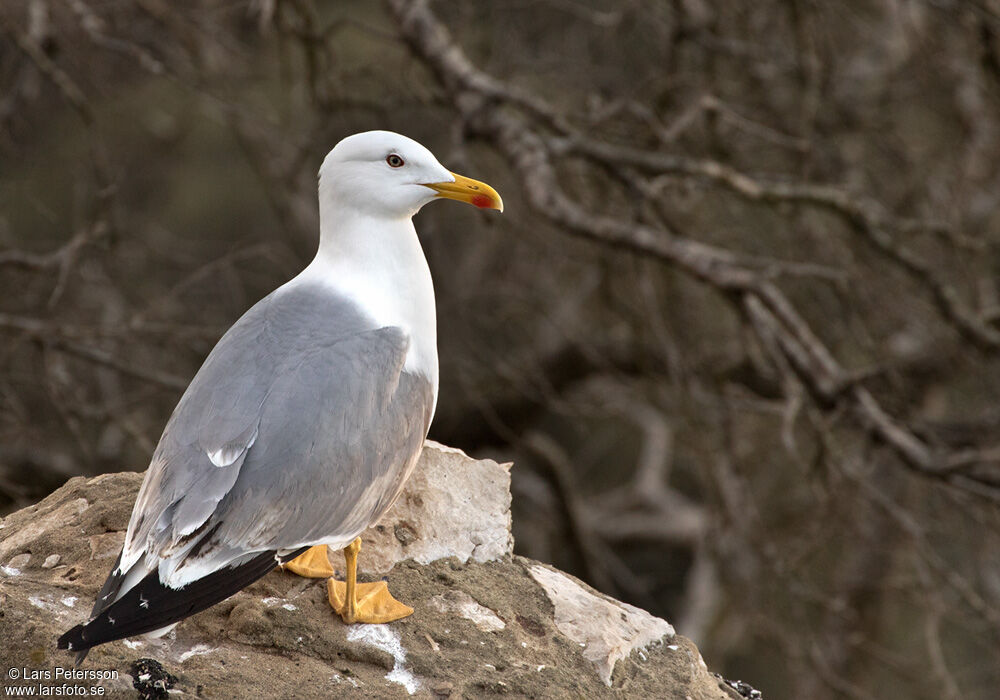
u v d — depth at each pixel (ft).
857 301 41.04
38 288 45.37
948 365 48.80
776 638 44.98
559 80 48.26
